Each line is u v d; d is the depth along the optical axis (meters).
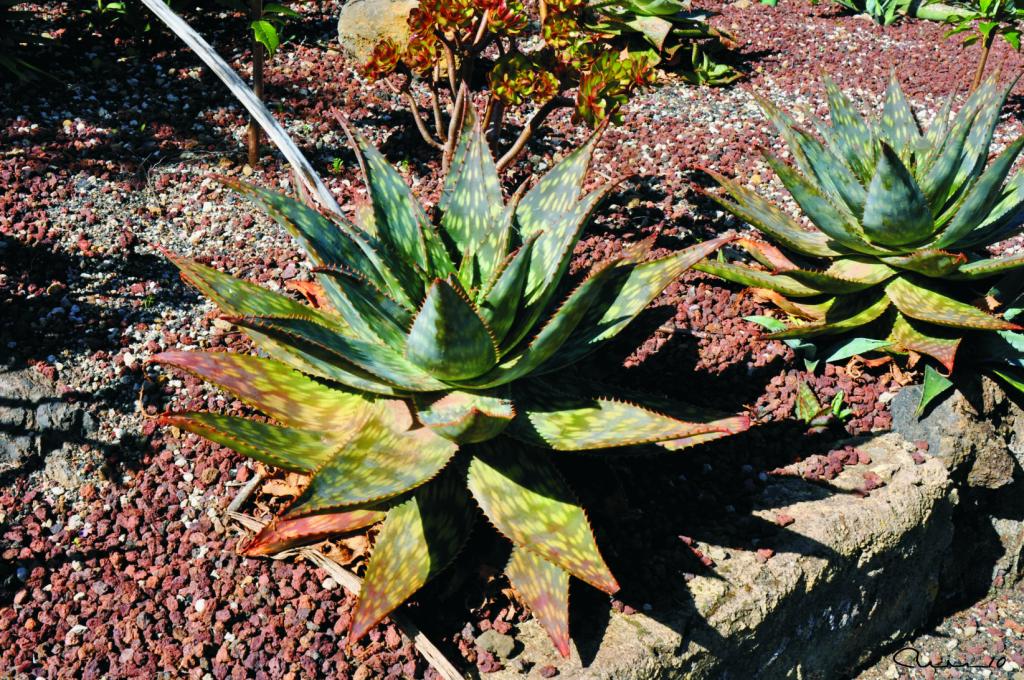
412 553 1.64
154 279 2.04
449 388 1.69
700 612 1.74
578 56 2.15
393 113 2.43
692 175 2.38
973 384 2.00
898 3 3.62
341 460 1.62
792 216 2.31
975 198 1.92
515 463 1.69
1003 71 3.12
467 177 1.81
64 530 1.77
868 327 2.07
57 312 1.96
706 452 1.94
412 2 2.53
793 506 1.88
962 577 2.13
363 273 1.75
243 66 2.48
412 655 1.68
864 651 2.01
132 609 1.71
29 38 2.35
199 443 1.87
